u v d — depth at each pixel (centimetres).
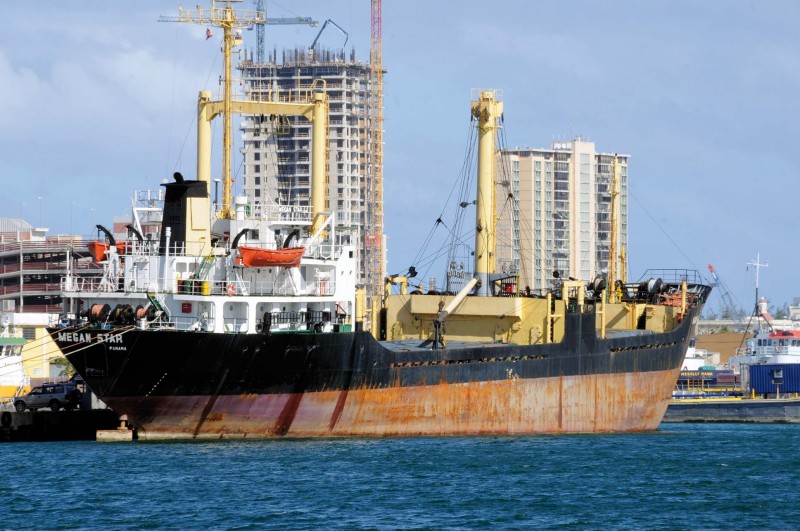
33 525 15388
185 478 18300
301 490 17562
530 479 19050
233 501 16775
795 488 18825
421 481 18500
